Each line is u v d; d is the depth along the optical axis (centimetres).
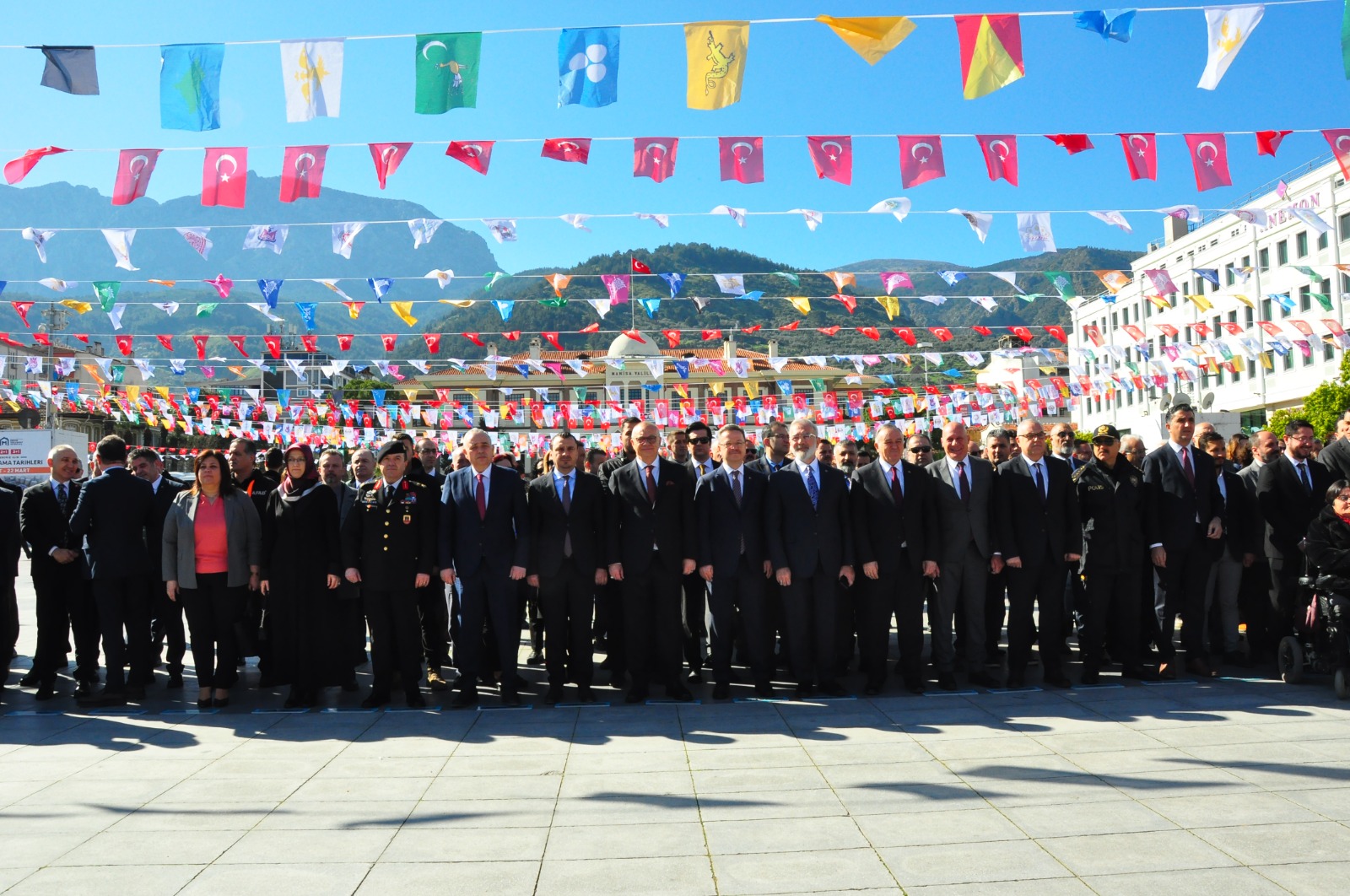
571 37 627
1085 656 658
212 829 384
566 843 362
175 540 642
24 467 2252
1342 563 589
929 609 665
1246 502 707
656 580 636
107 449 656
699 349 6031
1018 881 317
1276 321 3291
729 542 639
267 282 1038
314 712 619
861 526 648
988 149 729
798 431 654
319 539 652
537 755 493
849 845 352
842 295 1111
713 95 620
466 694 628
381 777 456
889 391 2445
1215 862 329
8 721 602
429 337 1744
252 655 727
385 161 729
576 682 657
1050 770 442
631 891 316
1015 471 655
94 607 690
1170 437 687
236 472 736
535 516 644
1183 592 673
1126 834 358
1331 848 339
